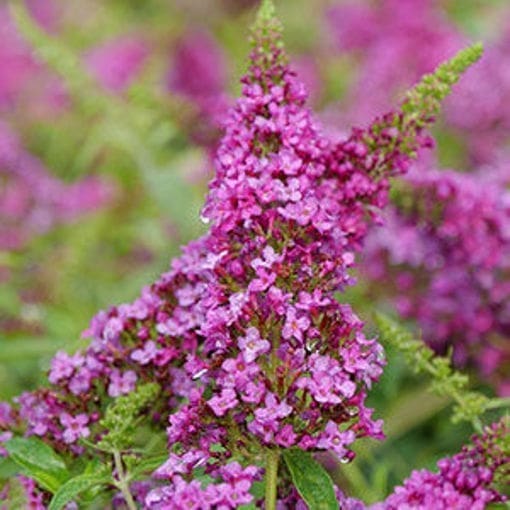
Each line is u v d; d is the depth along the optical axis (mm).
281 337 681
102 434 738
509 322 915
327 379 670
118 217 1167
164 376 732
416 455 963
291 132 705
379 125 752
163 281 744
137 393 713
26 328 983
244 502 660
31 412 750
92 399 745
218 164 708
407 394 963
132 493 733
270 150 713
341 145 745
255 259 677
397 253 908
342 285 693
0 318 1014
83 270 1116
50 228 1131
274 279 672
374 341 684
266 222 688
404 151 750
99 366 743
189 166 1143
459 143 1172
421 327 926
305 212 685
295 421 676
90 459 747
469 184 896
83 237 1113
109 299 1078
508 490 809
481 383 951
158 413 736
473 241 889
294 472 680
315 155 703
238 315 671
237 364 669
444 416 971
